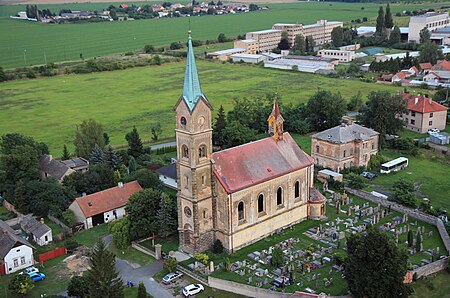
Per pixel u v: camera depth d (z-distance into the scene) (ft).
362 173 471.62
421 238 328.29
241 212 331.77
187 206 322.75
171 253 327.06
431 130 594.65
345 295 270.05
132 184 417.08
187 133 304.91
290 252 324.39
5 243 323.16
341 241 336.70
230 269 305.94
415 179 455.22
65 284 301.02
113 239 344.90
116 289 249.55
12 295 288.92
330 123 605.73
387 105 542.57
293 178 359.46
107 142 566.36
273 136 364.99
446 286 284.00
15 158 419.33
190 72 300.61
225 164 328.70
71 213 383.45
